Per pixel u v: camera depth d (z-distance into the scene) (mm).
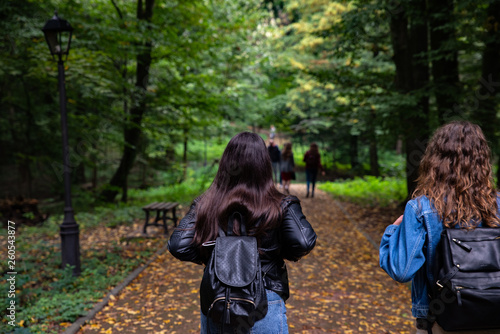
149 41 10508
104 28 9078
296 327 3893
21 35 8531
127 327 3895
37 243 7641
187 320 4066
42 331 3656
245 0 13578
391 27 9375
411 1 8141
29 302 4355
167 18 11211
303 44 18172
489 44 7480
